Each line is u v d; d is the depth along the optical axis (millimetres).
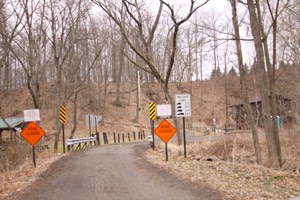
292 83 22438
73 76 22359
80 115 39938
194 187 6836
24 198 6285
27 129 10945
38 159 13352
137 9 14734
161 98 55031
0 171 10031
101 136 34531
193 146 15148
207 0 12234
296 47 16359
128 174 8648
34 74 18031
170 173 8664
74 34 18734
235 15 10984
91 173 9000
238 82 58500
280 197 5914
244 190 6496
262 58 10586
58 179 8266
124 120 43469
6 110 43281
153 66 15406
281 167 10562
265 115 10656
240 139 14953
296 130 16859
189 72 45500
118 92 47375
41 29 17656
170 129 11109
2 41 16672
